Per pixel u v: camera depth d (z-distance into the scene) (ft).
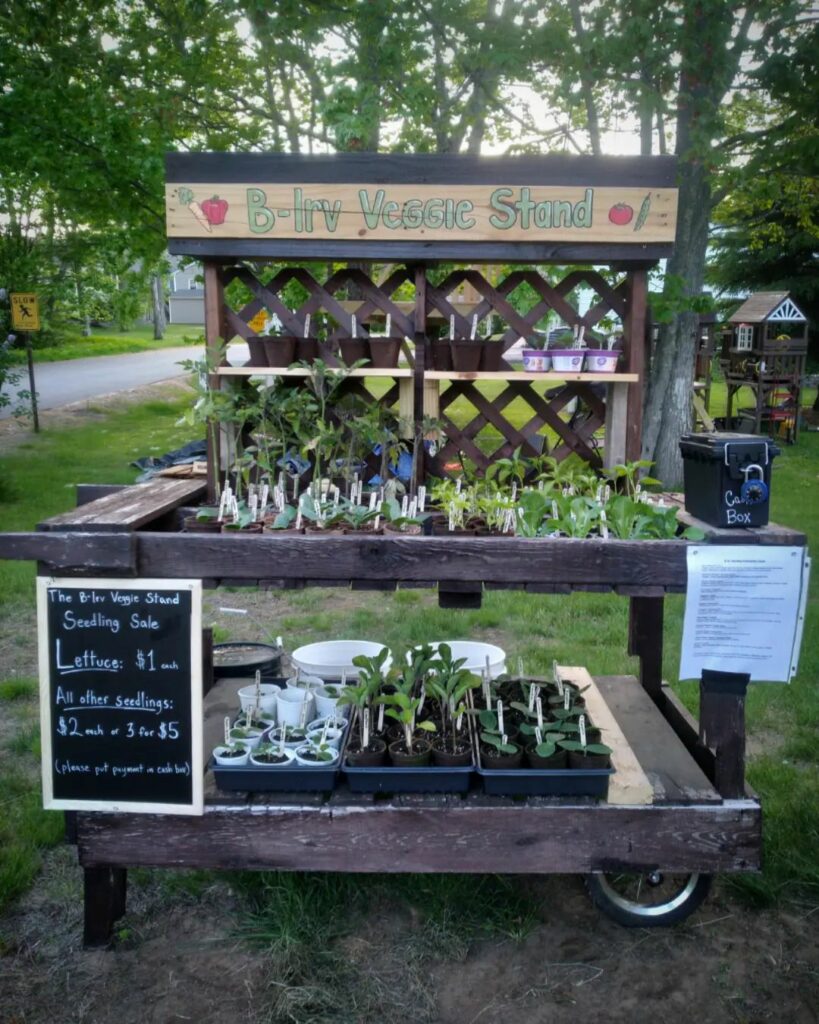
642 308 9.23
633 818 7.57
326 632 16.46
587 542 7.16
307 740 8.36
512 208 8.70
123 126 29.22
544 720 8.55
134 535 7.27
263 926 8.15
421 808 7.55
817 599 18.01
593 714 9.45
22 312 33.58
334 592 19.54
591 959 7.89
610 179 8.68
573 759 7.72
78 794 7.73
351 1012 7.20
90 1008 7.25
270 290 9.70
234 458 9.59
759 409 41.29
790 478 31.58
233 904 8.63
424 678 9.04
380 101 24.49
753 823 7.60
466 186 8.68
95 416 45.85
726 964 7.83
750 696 13.12
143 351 99.14
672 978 7.65
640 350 9.30
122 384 60.59
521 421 32.78
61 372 70.79
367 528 7.99
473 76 25.72
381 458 9.76
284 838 7.63
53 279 38.34
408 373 9.15
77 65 30.07
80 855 7.74
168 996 7.39
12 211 34.19
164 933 8.21
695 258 28.12
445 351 9.59
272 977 7.56
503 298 9.74
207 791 7.89
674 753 8.61
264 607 18.38
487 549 7.16
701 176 26.96
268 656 12.05
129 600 7.45
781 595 7.23
